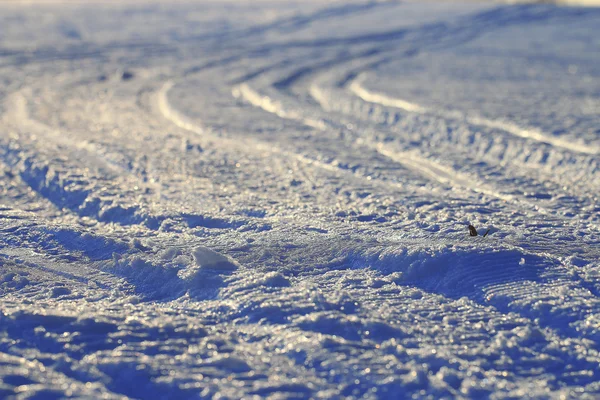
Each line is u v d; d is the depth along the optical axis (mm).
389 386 4227
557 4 55562
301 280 6328
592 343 4957
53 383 4125
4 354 4461
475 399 4109
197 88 22562
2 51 29797
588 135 14328
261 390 4152
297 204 9445
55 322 5004
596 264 6789
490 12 51469
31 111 17609
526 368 4613
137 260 6723
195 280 6121
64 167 11578
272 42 36750
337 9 54625
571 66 27625
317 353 4613
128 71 26281
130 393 4129
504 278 6141
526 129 15172
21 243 7621
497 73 25828
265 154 13141
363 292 6000
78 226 8242
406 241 7535
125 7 56344
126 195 9875
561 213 9227
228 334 5004
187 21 47031
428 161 12797
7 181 11109
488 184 10875
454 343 4957
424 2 59156
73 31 39594
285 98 20625
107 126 15930
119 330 4922
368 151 13453
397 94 20547
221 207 9266
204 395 4090
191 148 13562
